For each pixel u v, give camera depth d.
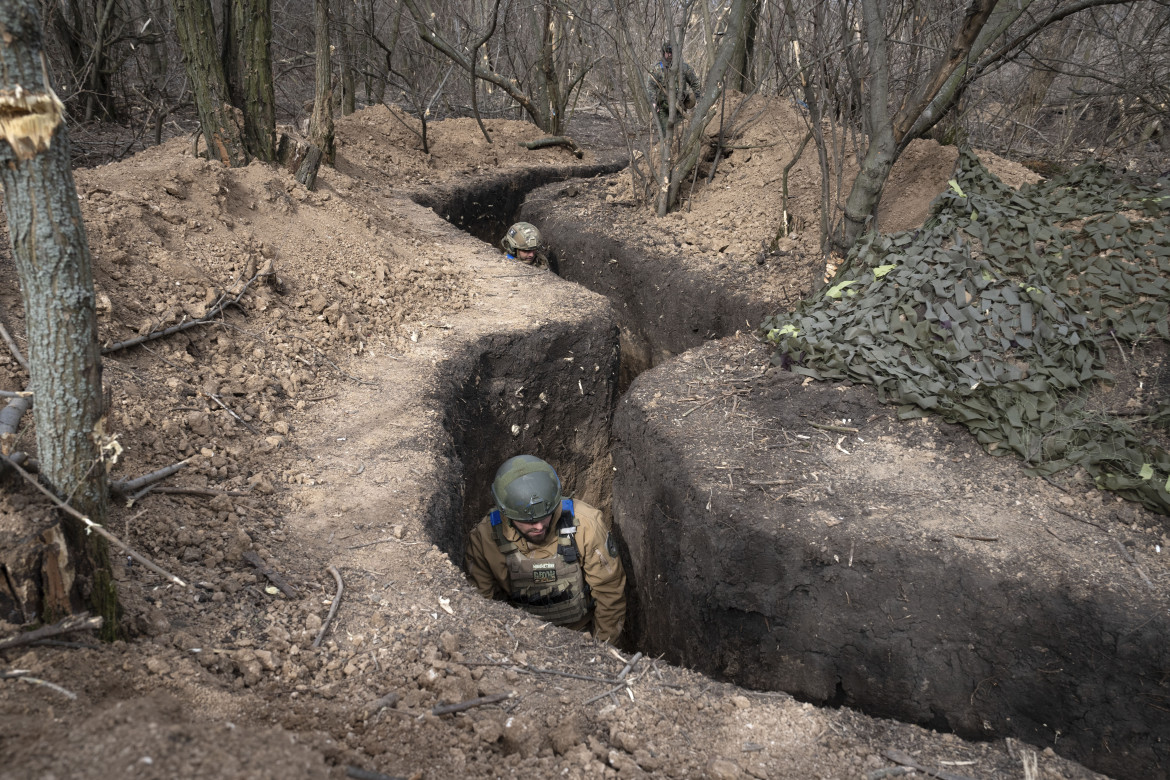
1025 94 10.53
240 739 1.56
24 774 1.37
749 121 8.43
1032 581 2.68
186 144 6.77
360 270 5.35
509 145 11.56
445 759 1.95
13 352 3.05
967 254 4.22
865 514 3.08
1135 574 2.71
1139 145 9.29
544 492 3.36
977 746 2.25
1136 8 8.23
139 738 1.46
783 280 6.10
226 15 5.87
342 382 4.24
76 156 8.62
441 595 2.71
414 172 9.85
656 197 8.10
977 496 3.19
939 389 3.68
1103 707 2.57
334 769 1.74
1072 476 3.29
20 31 1.43
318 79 7.36
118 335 3.67
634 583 4.18
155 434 3.22
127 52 11.22
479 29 13.42
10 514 1.80
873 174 4.82
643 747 2.11
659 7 7.71
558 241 8.04
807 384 4.07
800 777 2.05
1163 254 4.02
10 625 1.82
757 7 8.14
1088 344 3.81
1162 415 3.39
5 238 3.86
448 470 3.64
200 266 4.50
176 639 2.17
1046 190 4.66
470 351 4.78
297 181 5.86
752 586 3.06
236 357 4.04
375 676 2.26
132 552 1.82
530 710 2.19
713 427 3.84
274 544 2.85
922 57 5.55
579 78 11.76
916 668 2.83
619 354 5.79
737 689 2.42
